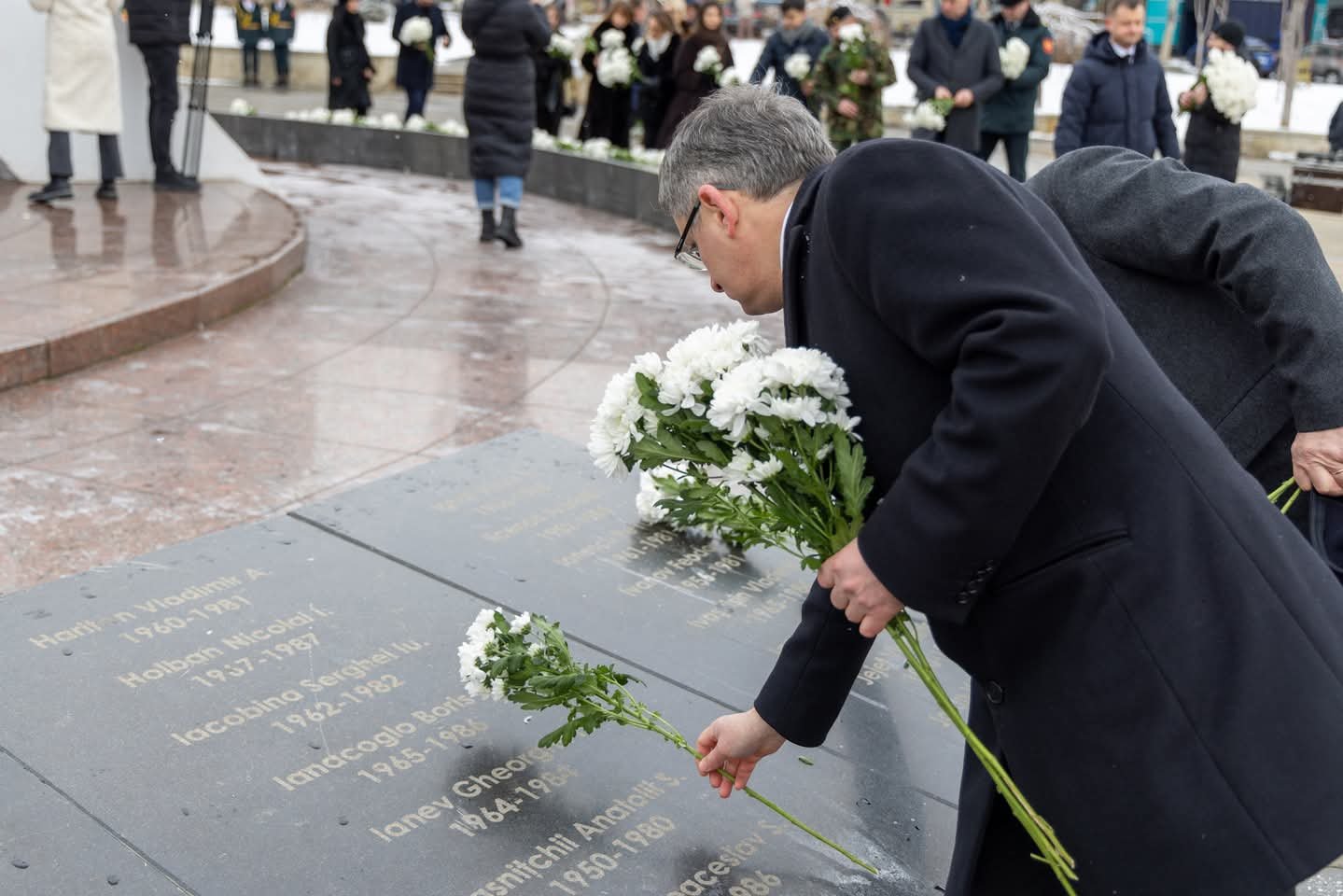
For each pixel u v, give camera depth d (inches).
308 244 352.8
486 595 132.4
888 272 66.4
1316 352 88.6
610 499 158.6
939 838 102.0
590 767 105.4
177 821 95.2
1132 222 95.0
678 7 521.7
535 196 491.5
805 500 74.6
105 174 354.0
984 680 76.8
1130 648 68.6
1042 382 62.0
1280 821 66.1
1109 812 70.0
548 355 253.0
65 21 335.3
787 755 111.0
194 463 184.1
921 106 390.3
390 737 107.0
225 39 1021.8
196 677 113.7
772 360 71.1
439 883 91.0
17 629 120.0
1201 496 69.4
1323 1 1014.4
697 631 128.9
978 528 65.4
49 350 217.5
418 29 633.0
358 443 196.2
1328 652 69.0
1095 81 335.6
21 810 95.3
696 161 76.9
